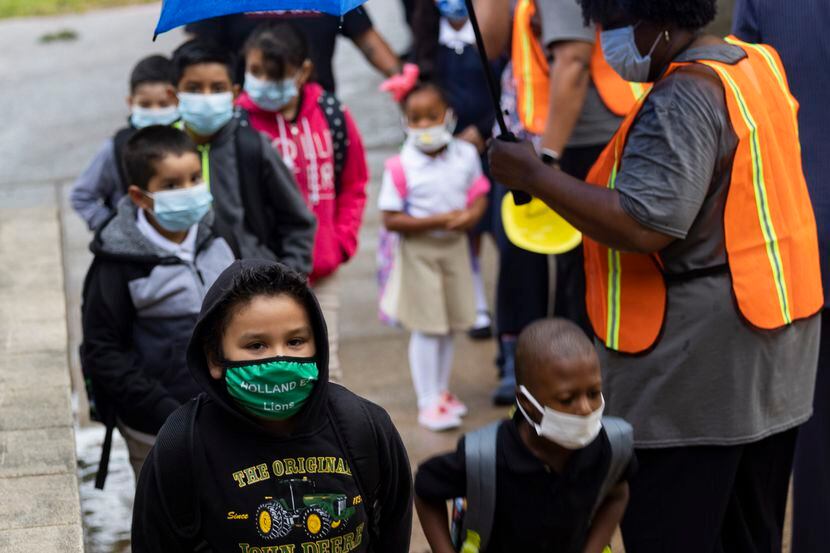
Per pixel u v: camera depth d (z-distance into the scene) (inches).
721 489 158.9
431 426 262.4
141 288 169.5
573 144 231.9
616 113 225.6
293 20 278.5
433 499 146.7
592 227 151.3
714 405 155.6
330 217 236.1
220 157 201.8
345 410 121.2
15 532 163.6
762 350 154.3
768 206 152.9
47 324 249.8
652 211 146.1
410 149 264.4
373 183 426.9
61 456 186.9
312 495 118.0
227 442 117.3
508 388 272.8
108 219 174.7
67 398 209.2
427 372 264.4
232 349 115.4
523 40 239.0
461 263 265.4
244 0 134.6
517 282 267.4
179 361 171.3
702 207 150.7
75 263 357.4
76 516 168.2
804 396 162.7
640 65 154.7
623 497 151.5
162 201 170.4
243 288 115.5
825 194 182.9
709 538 160.9
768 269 153.2
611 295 158.7
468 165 266.1
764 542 169.3
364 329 319.3
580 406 137.9
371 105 524.7
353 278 353.7
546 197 154.6
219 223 183.5
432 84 262.7
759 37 186.2
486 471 142.9
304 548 117.8
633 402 159.2
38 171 455.8
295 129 231.9
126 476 236.5
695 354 154.0
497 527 147.1
